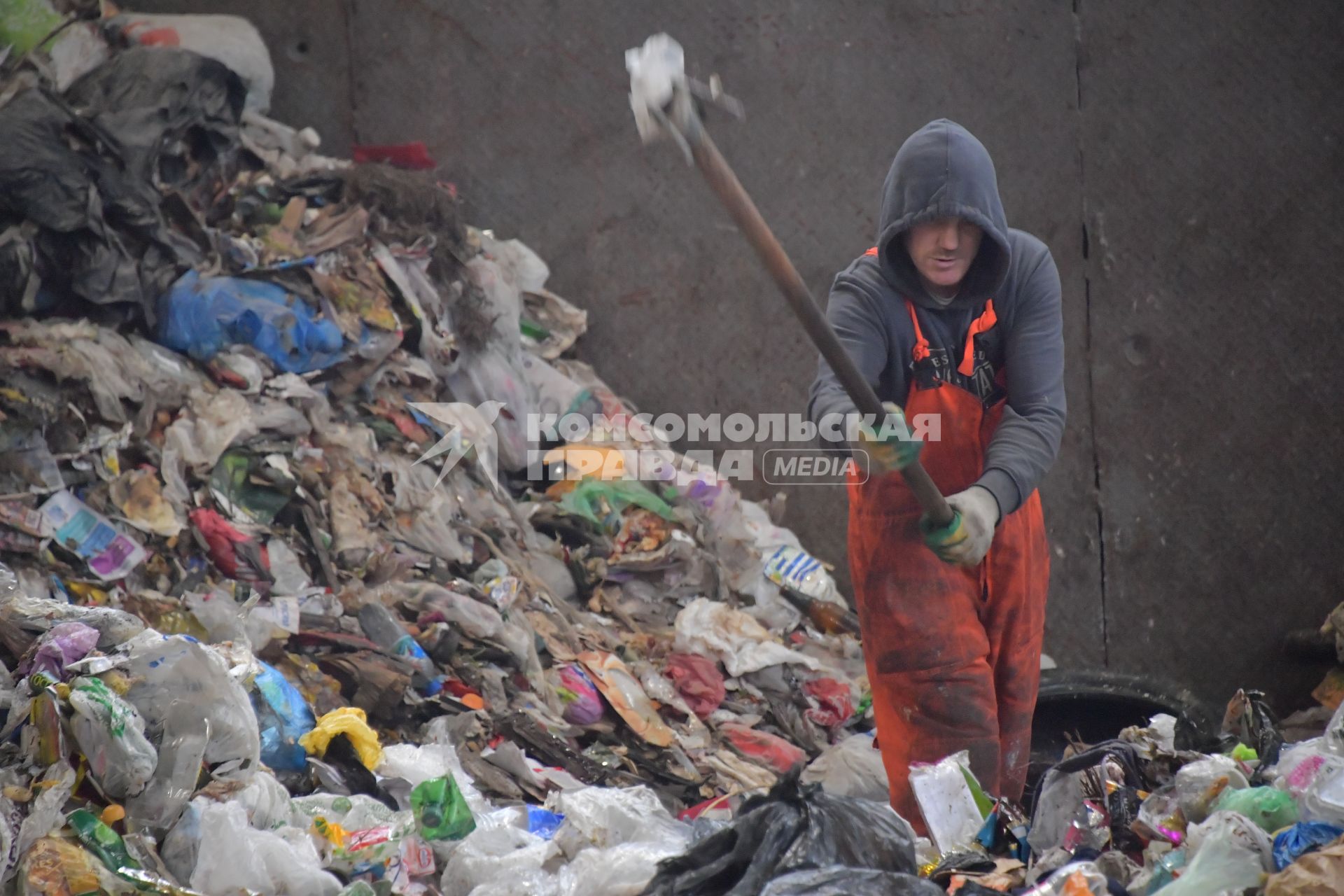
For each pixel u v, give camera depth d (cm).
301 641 1342
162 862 873
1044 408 1061
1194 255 1884
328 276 1659
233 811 897
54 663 960
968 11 1862
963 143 1017
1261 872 720
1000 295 1066
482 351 1761
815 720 1602
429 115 1908
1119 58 1861
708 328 1919
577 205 1914
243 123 1838
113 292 1498
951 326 1069
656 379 1931
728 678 1616
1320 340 1891
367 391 1659
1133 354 1903
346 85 1905
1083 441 1916
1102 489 1919
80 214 1480
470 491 1669
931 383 1076
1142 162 1875
